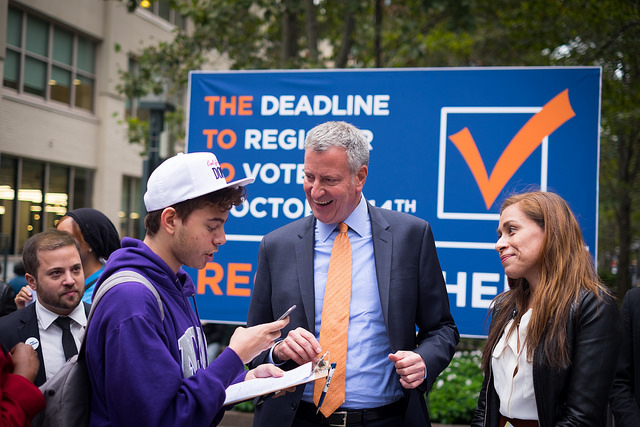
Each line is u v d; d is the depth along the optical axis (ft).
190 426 5.40
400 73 14.82
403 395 8.49
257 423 8.40
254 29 33.04
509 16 33.55
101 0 53.06
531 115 14.19
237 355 5.91
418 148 14.64
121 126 55.57
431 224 14.47
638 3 25.17
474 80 14.47
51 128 48.65
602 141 37.86
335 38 39.01
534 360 6.81
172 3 31.86
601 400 6.53
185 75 33.06
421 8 27.78
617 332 6.75
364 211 8.94
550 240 7.08
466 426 16.88
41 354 8.44
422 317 8.80
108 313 5.52
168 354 5.51
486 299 14.14
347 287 8.47
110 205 55.16
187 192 6.06
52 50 48.98
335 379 8.11
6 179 45.75
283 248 9.00
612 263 55.77
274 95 15.40
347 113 15.02
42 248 8.41
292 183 15.20
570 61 29.78
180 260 6.27
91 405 5.84
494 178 14.25
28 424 5.73
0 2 40.32
